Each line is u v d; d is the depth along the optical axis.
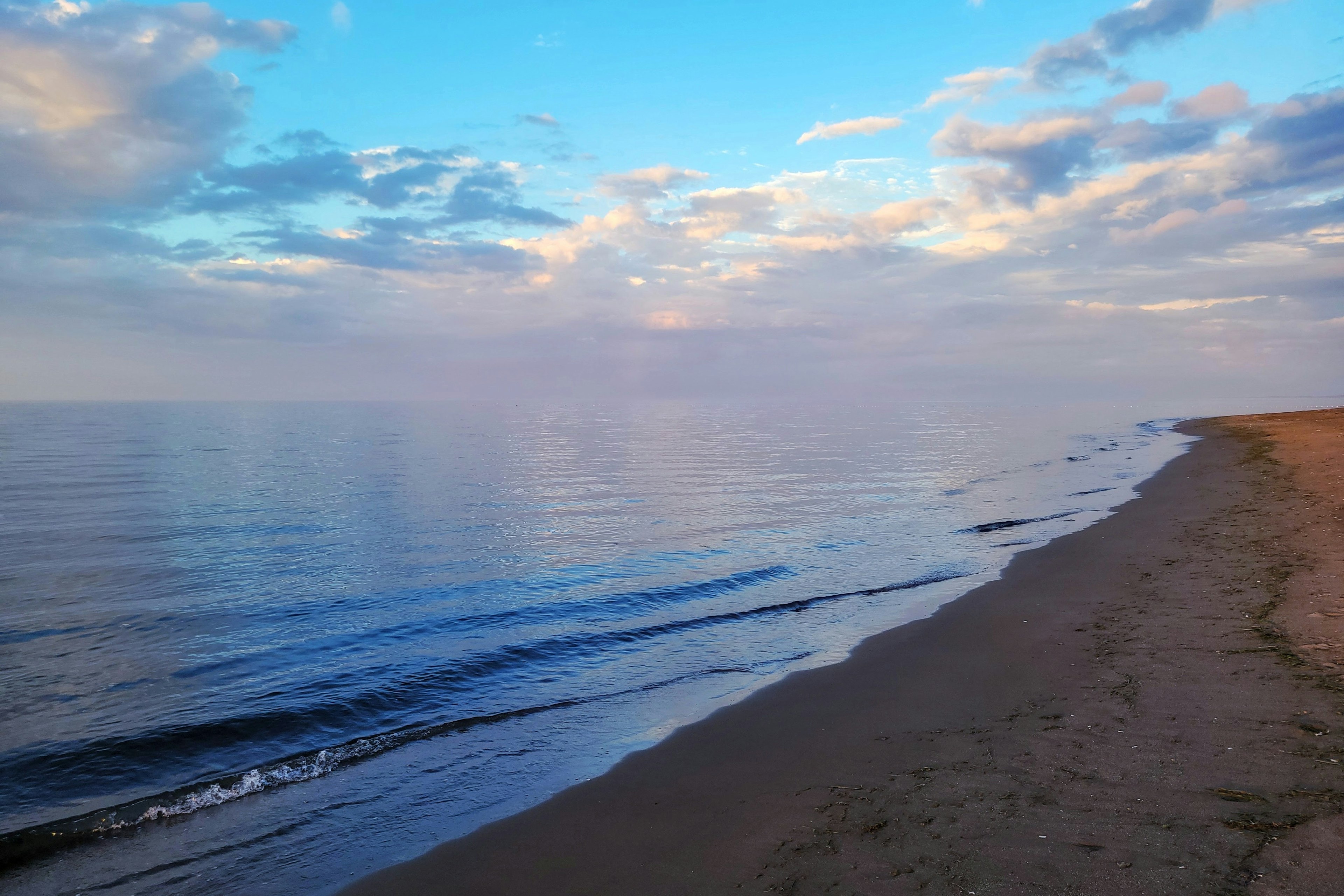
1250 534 11.98
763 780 4.99
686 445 48.44
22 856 4.40
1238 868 3.23
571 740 6.04
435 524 18.08
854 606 10.11
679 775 5.20
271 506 21.19
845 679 7.09
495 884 3.94
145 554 14.48
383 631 9.34
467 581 12.02
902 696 6.48
